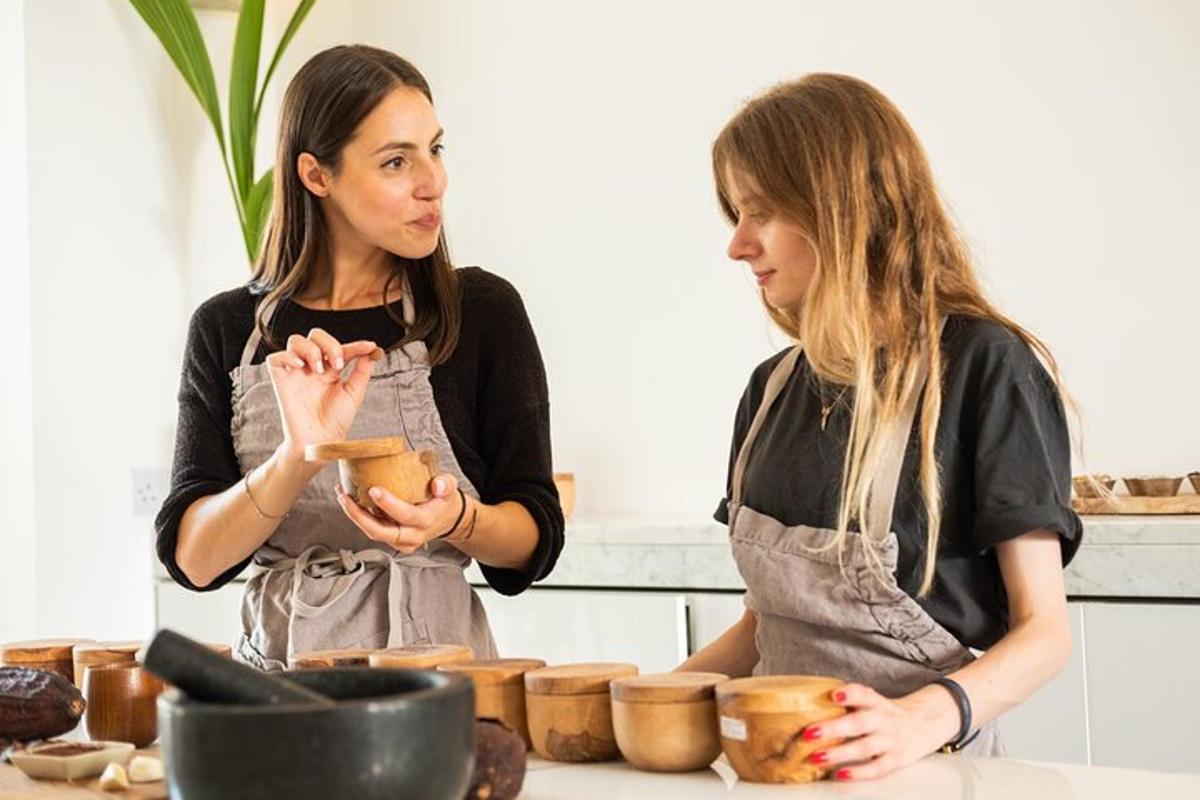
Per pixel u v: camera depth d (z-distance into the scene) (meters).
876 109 1.45
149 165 3.83
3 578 3.68
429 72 3.90
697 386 3.48
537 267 3.72
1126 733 2.40
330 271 1.85
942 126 3.12
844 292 1.39
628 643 2.93
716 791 1.11
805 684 1.16
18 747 1.34
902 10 3.18
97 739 1.39
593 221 3.63
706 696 1.18
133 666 1.38
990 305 1.45
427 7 3.90
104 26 3.74
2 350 3.69
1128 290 2.90
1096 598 2.45
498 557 1.70
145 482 3.79
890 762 1.16
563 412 3.67
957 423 1.38
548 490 1.79
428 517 1.49
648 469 3.54
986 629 1.40
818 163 1.42
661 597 2.89
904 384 1.40
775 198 1.44
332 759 0.86
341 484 1.52
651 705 1.18
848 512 1.40
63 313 3.66
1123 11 2.91
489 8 3.80
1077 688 2.45
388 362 1.78
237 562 1.72
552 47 3.70
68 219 3.67
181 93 3.89
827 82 1.47
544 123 3.71
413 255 1.75
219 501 1.71
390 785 0.88
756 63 3.39
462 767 0.93
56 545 3.63
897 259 1.42
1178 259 2.85
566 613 3.01
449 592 1.78
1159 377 2.87
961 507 1.38
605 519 3.36
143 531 3.79
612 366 3.60
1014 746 2.51
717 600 2.83
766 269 1.48
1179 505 2.60
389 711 0.88
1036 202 3.01
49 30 3.64
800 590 1.44
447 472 1.77
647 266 3.55
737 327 3.42
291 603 1.75
